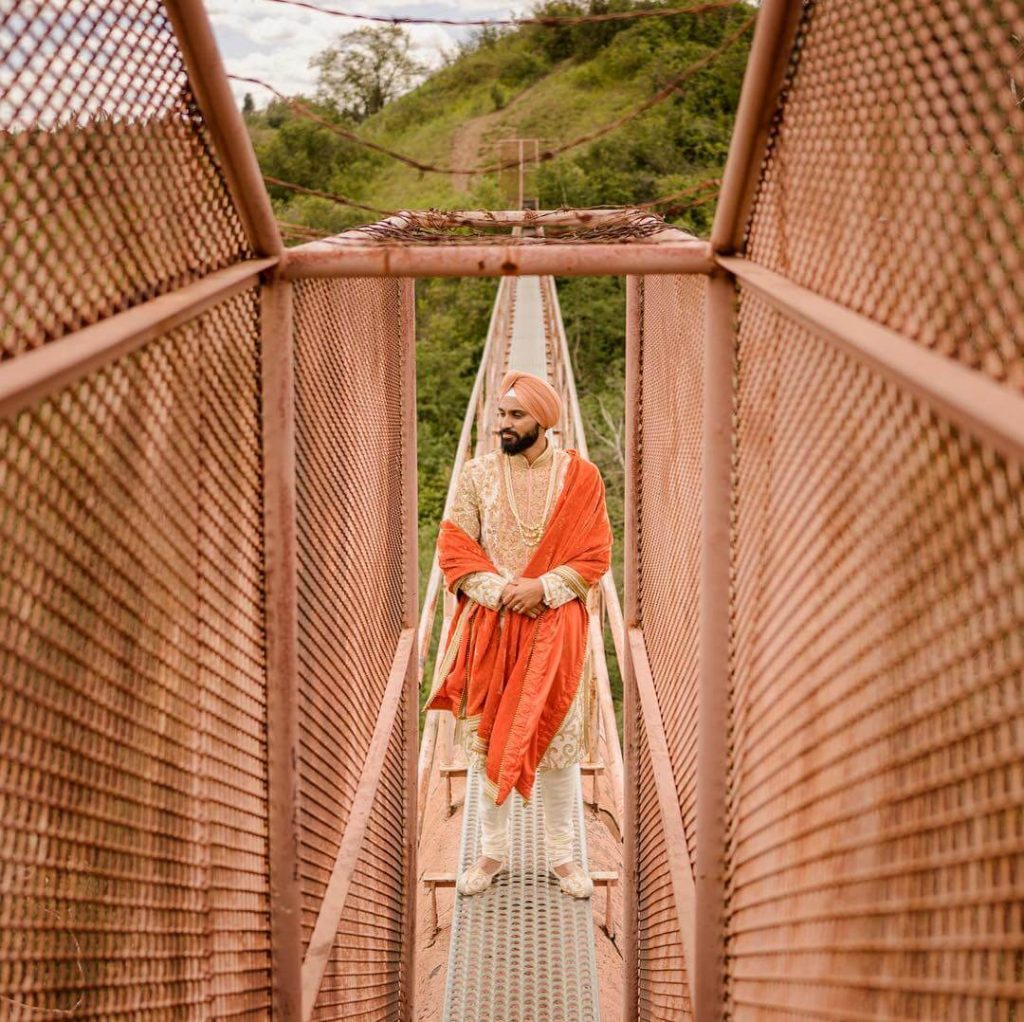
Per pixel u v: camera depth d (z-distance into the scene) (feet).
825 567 4.75
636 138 85.87
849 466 4.44
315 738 7.52
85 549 4.25
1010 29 3.14
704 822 6.77
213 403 5.78
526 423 11.78
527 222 8.36
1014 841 2.93
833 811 4.51
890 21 4.16
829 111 5.00
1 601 3.65
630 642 11.20
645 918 10.46
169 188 5.37
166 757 5.12
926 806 3.54
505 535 11.98
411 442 12.45
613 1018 13.30
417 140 194.18
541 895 13.37
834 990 4.42
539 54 194.90
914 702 3.65
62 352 3.90
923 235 3.85
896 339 3.82
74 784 4.22
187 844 5.40
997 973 3.04
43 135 4.19
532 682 11.80
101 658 4.41
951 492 3.37
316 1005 7.39
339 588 8.36
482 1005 11.85
